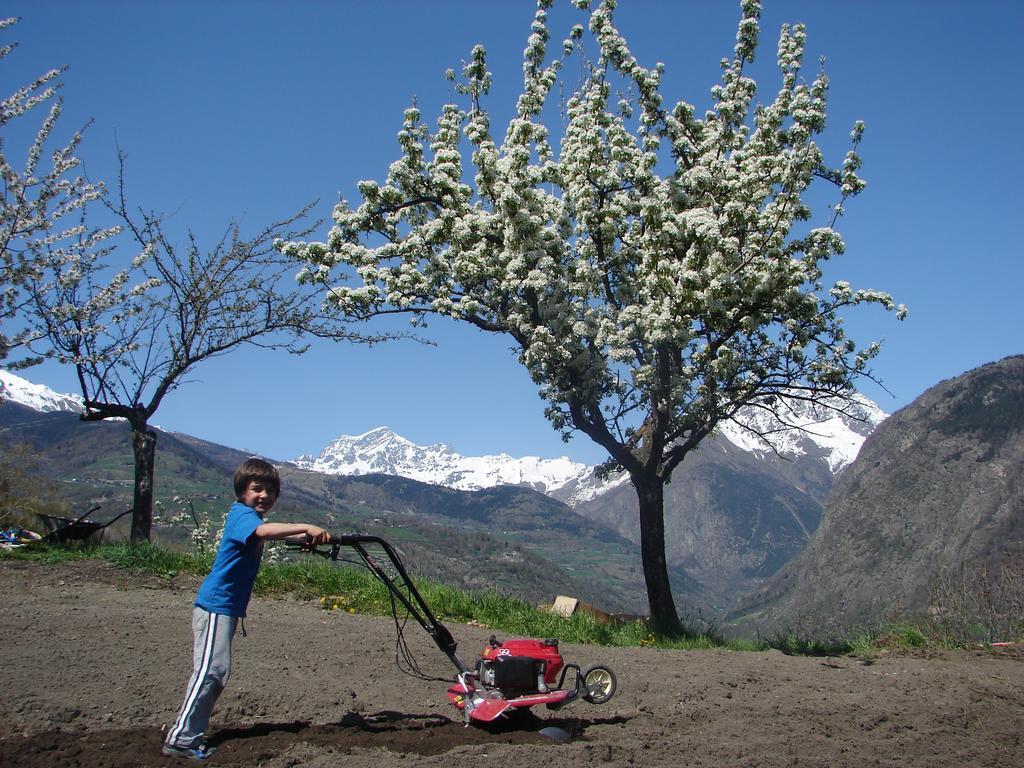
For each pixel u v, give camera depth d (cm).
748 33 1484
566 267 1426
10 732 564
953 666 1015
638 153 1432
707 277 1267
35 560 1204
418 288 1433
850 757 610
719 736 652
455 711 696
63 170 1385
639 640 1273
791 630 1355
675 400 1359
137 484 1409
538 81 1510
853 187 1387
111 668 721
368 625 1030
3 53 1358
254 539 557
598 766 554
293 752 556
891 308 1370
